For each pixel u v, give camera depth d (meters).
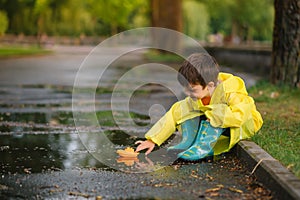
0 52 34.72
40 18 53.47
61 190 4.38
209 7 41.31
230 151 5.66
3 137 6.75
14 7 53.88
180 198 4.12
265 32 41.56
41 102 10.69
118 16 51.00
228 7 39.81
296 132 6.12
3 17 52.34
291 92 9.79
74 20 55.78
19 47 48.12
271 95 9.45
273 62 10.54
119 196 4.20
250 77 16.98
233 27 45.34
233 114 5.34
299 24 10.09
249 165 4.92
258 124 5.70
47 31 58.59
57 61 29.66
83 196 4.21
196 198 4.11
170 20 29.77
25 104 10.33
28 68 23.30
